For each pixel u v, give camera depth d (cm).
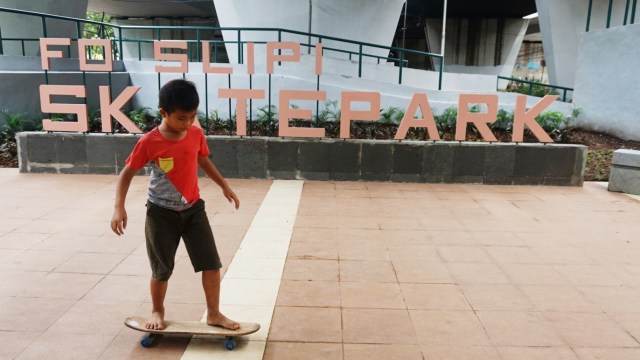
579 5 1491
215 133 945
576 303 373
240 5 1567
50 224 528
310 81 1075
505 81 2709
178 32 3350
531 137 1027
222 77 1070
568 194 716
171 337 315
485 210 622
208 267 296
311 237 508
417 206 633
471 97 748
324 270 426
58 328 322
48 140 757
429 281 408
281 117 754
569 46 1521
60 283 388
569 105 1236
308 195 674
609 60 1131
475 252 476
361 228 541
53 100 962
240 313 347
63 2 1502
